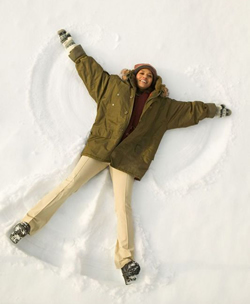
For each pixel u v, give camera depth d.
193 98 2.64
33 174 2.33
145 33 2.67
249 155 2.64
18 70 2.47
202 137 2.62
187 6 2.75
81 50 2.44
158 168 2.52
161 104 2.43
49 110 2.47
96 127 2.37
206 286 2.34
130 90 2.38
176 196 2.48
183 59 2.68
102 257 2.28
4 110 2.41
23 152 2.36
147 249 2.32
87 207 2.36
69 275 2.17
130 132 2.38
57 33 2.55
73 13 2.61
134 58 2.63
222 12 2.79
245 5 2.84
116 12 2.66
